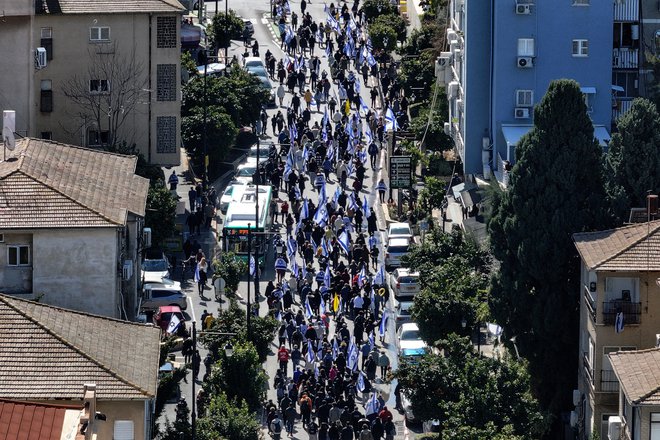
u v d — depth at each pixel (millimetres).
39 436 137125
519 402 194375
